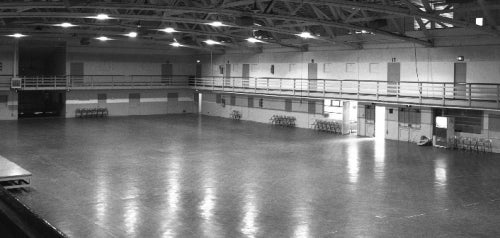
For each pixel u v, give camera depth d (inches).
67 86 1911.9
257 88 1813.5
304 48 1670.8
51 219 618.5
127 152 1151.0
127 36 1790.1
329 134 1535.4
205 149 1213.7
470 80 1192.2
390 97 1368.1
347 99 1439.5
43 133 1470.2
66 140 1332.4
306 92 1620.3
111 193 757.9
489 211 673.0
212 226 600.4
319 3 983.6
